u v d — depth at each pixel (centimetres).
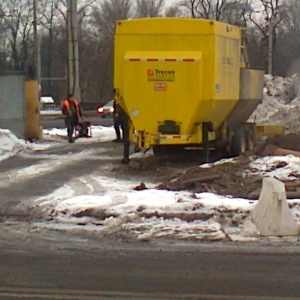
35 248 1448
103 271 1259
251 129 3247
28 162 2856
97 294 1120
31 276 1223
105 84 10888
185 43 2553
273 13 7838
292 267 1295
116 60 2612
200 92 2534
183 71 2534
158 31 2567
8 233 1599
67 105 3831
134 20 2586
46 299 1093
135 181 2317
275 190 1588
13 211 1817
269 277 1223
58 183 2261
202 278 1214
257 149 2711
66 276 1223
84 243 1498
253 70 3097
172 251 1424
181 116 2562
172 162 2809
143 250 1433
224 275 1236
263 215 1608
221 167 2328
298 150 2884
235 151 3003
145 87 2559
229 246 1473
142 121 2586
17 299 1091
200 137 2627
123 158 2800
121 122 3098
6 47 11369
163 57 2539
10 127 3822
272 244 1495
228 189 2070
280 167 2325
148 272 1253
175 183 2145
